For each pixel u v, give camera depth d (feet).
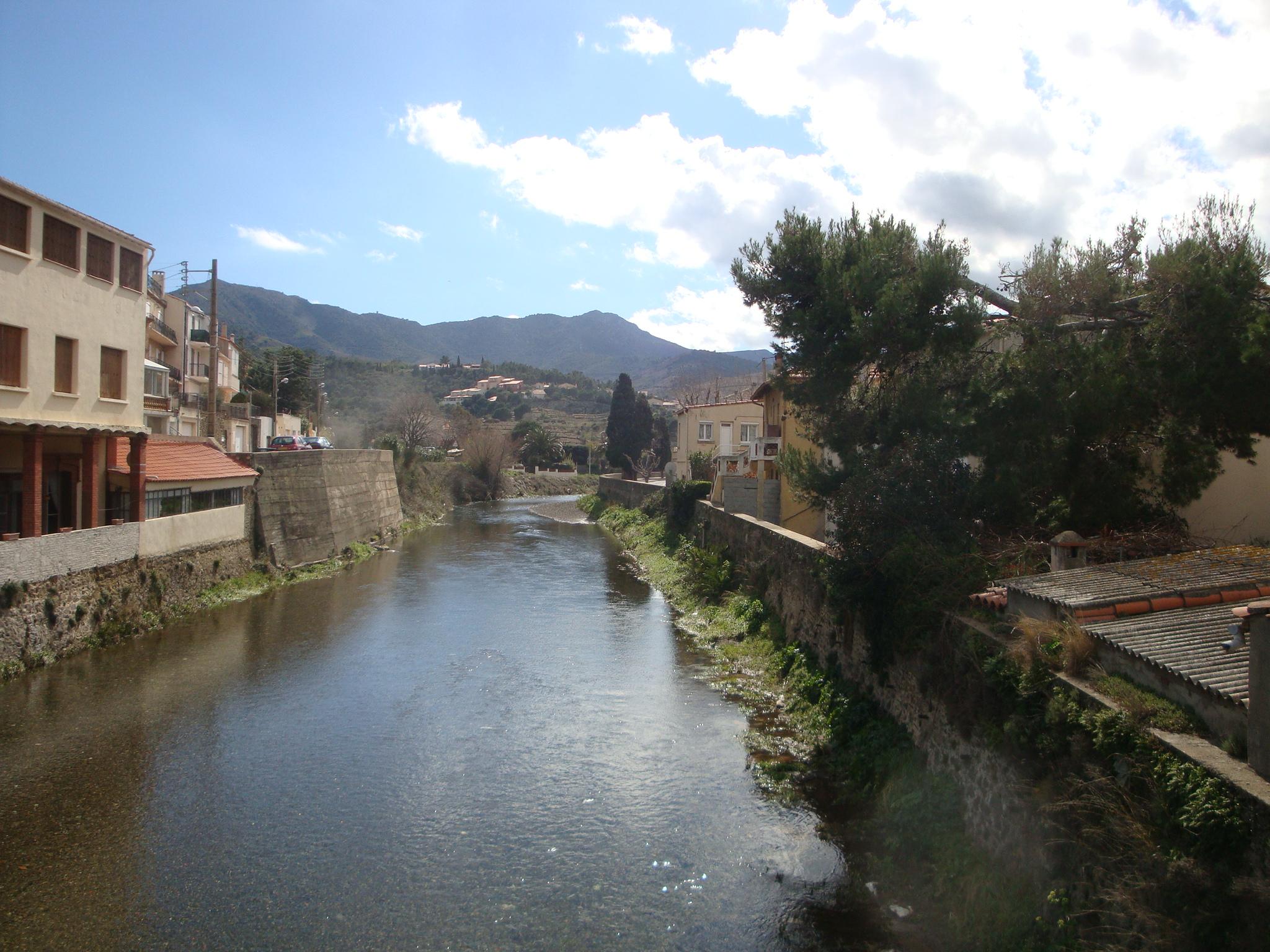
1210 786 22.13
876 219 55.47
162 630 75.92
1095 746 26.76
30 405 63.77
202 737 50.62
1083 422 46.39
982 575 43.24
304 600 92.07
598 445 352.69
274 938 31.12
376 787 44.19
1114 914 23.63
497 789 44.06
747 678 63.36
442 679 62.75
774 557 74.95
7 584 58.18
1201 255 44.57
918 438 50.31
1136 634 29.84
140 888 34.22
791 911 33.14
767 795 43.32
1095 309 48.96
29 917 32.07
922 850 35.58
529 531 173.78
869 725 46.88
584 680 62.85
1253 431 45.27
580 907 33.45
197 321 166.40
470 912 32.99
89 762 46.57
